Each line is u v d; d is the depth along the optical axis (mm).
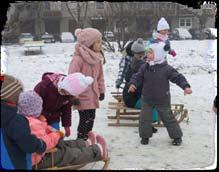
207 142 5688
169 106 5594
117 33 19469
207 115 7246
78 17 22016
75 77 4633
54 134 3975
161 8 21625
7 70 12375
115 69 13266
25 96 3844
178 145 5562
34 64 14219
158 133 6164
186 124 6656
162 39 6641
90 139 4578
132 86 5738
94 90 5453
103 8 20578
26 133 3490
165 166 4750
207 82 10758
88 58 5418
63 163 4188
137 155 5156
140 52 6633
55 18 25562
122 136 5996
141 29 20375
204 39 21641
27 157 3668
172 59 15266
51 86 4715
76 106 5402
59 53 17766
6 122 3461
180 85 5516
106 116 7195
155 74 5574
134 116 7035
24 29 23766
